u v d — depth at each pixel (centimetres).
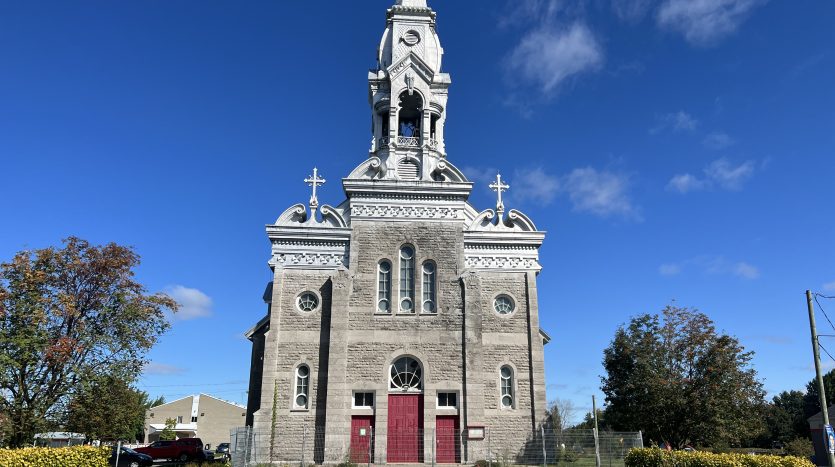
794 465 1698
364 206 3222
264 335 3244
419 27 3859
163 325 2638
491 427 2947
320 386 2945
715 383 3039
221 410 8606
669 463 2050
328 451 2812
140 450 4694
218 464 2947
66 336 2333
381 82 3772
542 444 2870
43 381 2316
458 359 3016
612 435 2705
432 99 3741
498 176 3434
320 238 3173
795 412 7788
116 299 2503
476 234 3253
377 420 2892
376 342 3011
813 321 2158
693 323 3256
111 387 2562
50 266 2422
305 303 3094
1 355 2145
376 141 3659
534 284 3192
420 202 3247
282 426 2883
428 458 2853
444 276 3142
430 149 3538
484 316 3128
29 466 1783
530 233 3266
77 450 2047
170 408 8519
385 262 3167
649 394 3102
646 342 3225
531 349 3077
